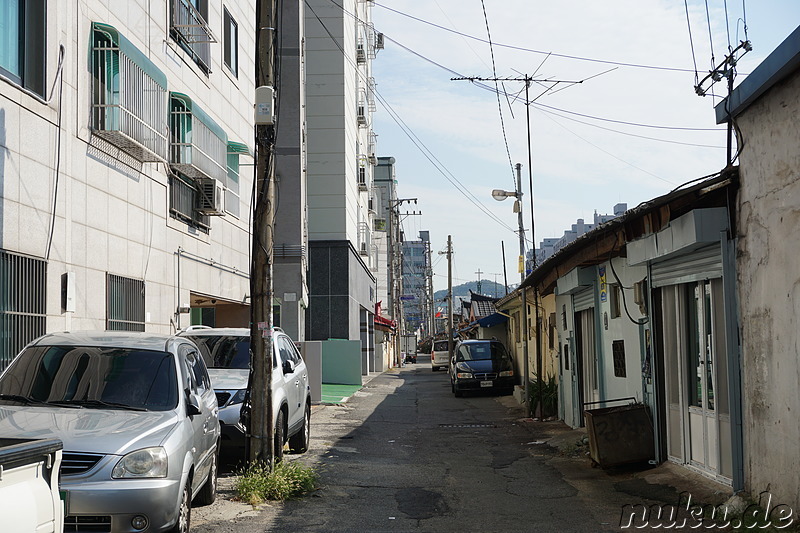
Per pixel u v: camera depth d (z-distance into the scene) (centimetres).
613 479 1064
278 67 1073
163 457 662
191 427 764
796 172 714
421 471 1186
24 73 1058
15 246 1009
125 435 670
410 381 4072
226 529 795
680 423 1036
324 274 3741
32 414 709
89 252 1255
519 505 930
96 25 1274
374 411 2222
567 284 1588
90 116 1263
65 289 1148
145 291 1515
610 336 1356
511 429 1764
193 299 2108
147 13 1534
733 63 863
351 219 4031
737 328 846
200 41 1791
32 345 813
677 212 955
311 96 3812
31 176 1055
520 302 2761
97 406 746
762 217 781
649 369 1136
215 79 2041
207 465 873
